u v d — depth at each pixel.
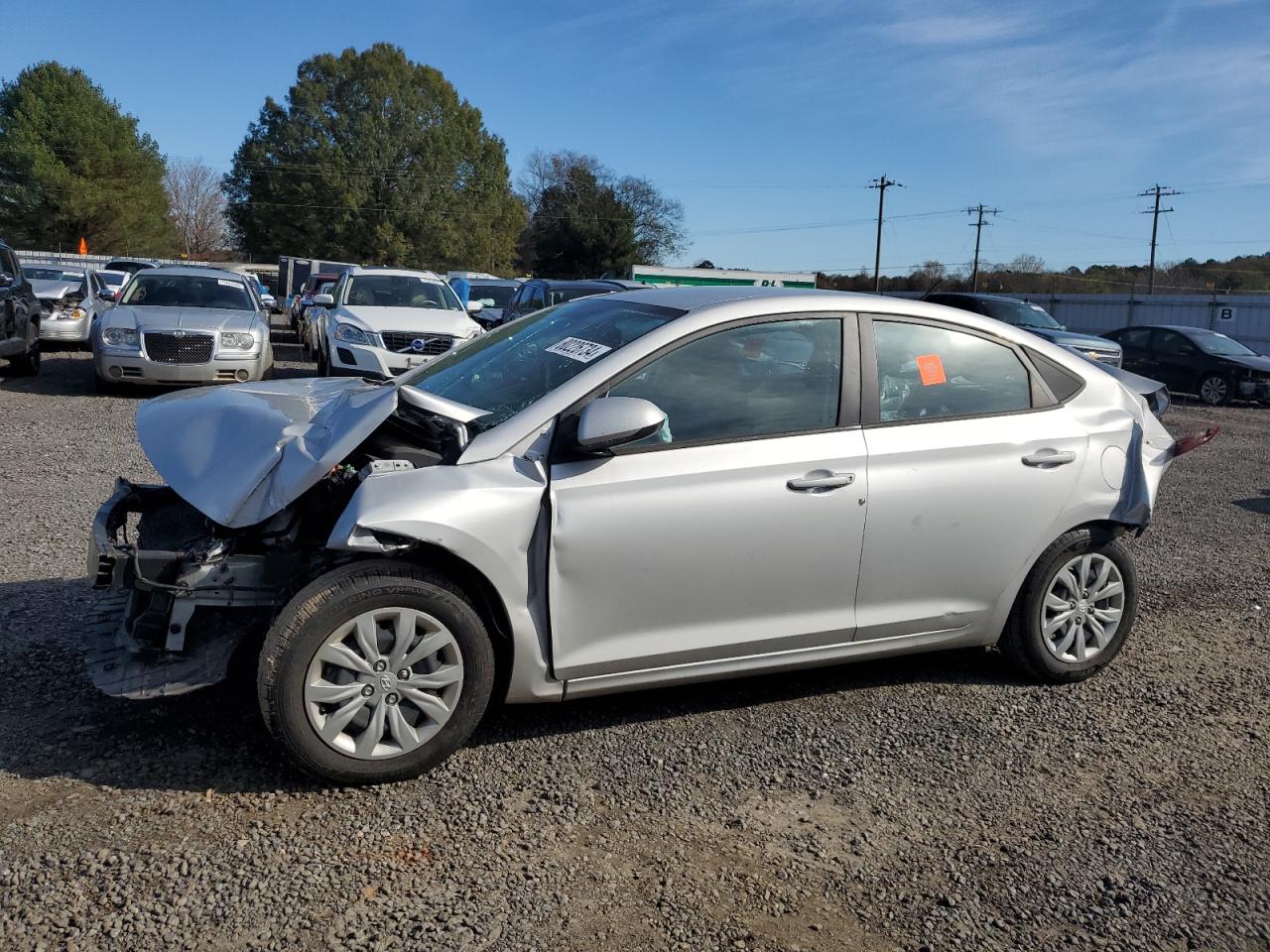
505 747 3.85
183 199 86.75
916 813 3.55
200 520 4.02
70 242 64.56
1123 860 3.32
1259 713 4.53
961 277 74.38
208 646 3.52
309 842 3.14
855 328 4.14
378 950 2.69
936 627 4.36
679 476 3.71
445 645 3.48
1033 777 3.85
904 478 4.09
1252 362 19.80
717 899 3.01
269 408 4.03
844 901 3.04
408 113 65.19
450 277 27.50
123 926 2.71
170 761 3.55
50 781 3.37
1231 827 3.55
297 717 3.31
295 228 65.31
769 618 3.98
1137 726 4.33
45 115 62.75
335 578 3.36
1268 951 2.90
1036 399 4.47
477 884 3.00
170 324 12.11
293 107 64.44
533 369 4.08
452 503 3.42
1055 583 4.57
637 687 3.88
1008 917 3.00
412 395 3.67
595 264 74.44
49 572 5.39
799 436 3.94
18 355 13.80
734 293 4.29
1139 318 38.12
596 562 3.62
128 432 9.88
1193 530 8.12
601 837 3.29
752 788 3.65
